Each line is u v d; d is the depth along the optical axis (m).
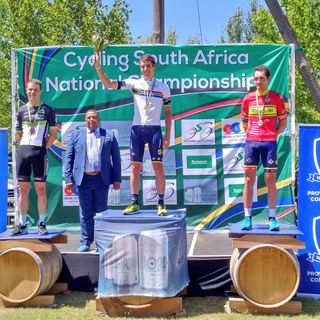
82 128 6.88
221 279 6.33
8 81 15.11
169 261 5.61
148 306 5.65
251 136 5.97
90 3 12.34
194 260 6.36
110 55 8.02
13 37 13.30
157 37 9.99
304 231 6.20
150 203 8.01
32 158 6.16
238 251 5.89
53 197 8.09
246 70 7.89
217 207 7.98
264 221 7.85
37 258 5.84
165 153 8.01
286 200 7.78
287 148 7.78
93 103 8.08
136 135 5.99
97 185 6.72
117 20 12.07
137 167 6.02
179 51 7.96
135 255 5.64
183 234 5.86
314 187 6.20
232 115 7.94
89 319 5.55
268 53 7.83
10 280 5.94
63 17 12.61
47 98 8.11
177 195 8.00
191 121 7.98
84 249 6.74
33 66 8.10
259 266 5.68
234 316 5.59
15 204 7.61
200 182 7.99
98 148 6.75
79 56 8.06
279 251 5.65
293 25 12.64
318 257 6.18
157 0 9.98
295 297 6.14
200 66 7.95
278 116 5.98
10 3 13.35
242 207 7.94
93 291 6.51
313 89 7.63
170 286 5.60
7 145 6.84
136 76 7.98
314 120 13.23
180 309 5.65
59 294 6.46
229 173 7.96
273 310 5.68
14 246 5.95
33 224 8.11
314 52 12.43
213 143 7.98
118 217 5.70
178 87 7.97
